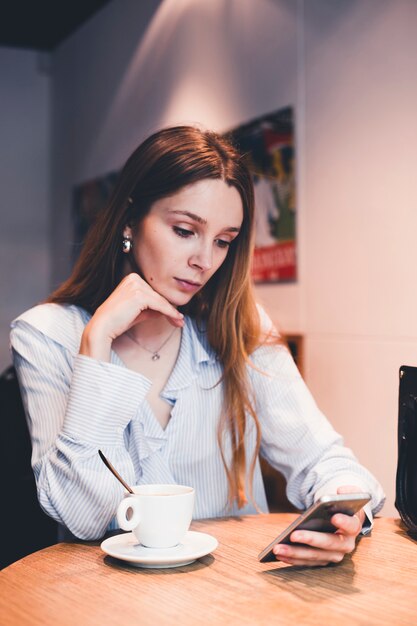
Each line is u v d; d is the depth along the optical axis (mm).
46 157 5000
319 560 1014
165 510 1031
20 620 840
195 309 1512
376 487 1332
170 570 1011
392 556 1084
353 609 873
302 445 1439
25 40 4750
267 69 2830
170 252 1299
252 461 1496
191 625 824
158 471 1387
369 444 2326
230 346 1467
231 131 3068
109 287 1446
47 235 5000
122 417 1205
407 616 851
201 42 3279
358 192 2365
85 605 885
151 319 1439
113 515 1186
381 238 2270
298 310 2672
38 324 1411
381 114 2262
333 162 2480
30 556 1087
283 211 2738
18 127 4914
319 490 1312
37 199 4965
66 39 4707
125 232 1398
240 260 1455
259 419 1523
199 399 1463
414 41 2129
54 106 4914
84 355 1203
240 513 1504
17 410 1604
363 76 2338
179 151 1289
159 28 3627
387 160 2240
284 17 2727
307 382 2613
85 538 1180
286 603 891
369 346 2324
